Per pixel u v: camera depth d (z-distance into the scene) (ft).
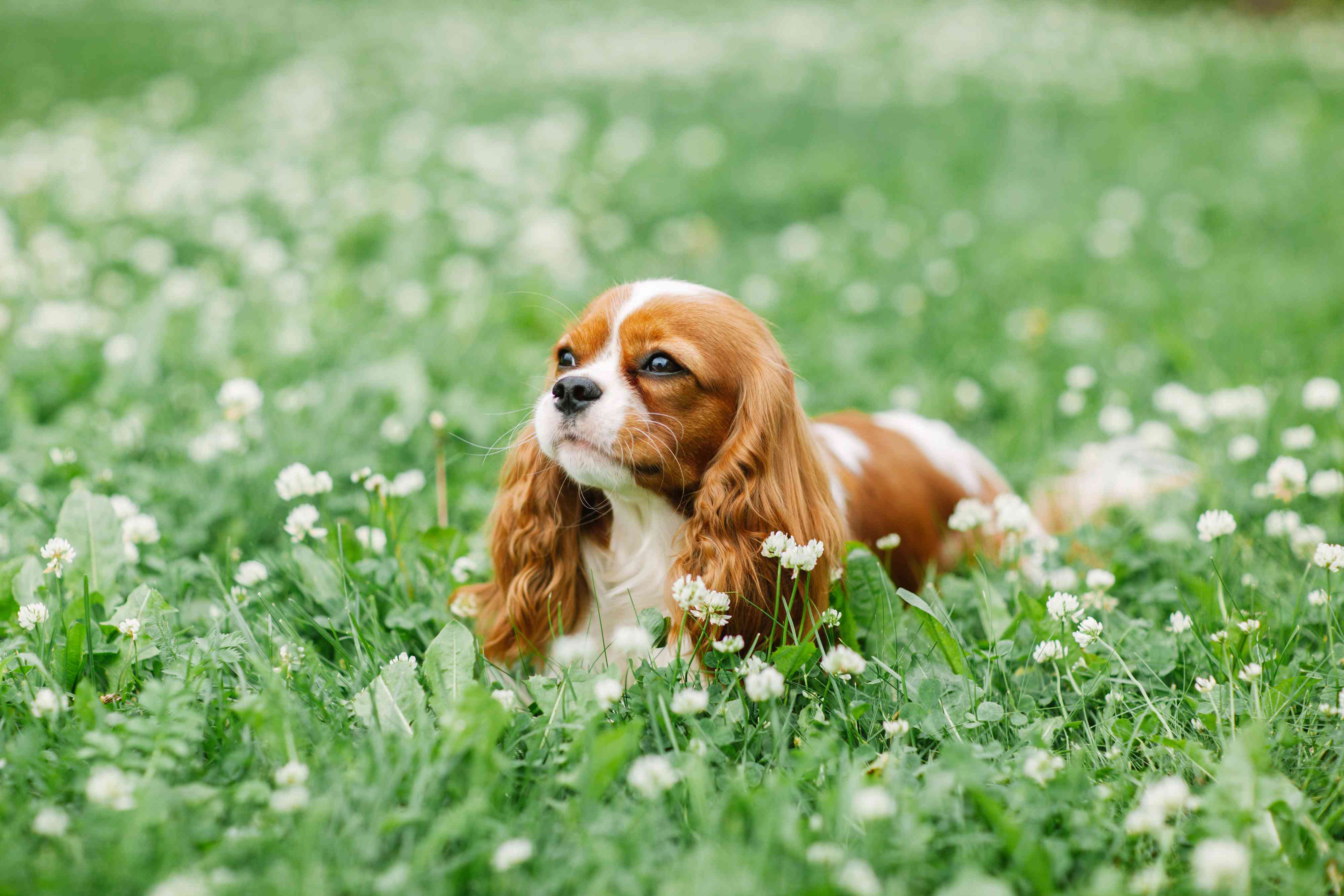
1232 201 27.73
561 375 9.52
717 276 22.26
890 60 45.52
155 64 43.45
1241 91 40.65
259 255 20.02
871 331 18.86
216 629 8.48
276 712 7.27
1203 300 20.79
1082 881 6.63
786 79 41.65
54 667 8.21
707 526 8.96
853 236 25.13
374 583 10.04
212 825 6.56
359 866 6.32
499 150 27.84
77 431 13.64
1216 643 8.95
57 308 16.42
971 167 31.17
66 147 27.86
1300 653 9.25
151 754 7.20
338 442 13.46
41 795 7.02
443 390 15.57
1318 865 6.53
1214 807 6.77
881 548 10.61
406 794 7.02
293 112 33.71
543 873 6.42
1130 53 47.24
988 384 17.11
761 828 6.42
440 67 43.32
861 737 8.08
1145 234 25.44
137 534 10.08
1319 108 38.11
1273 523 10.86
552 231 22.26
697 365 8.86
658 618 8.57
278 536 11.66
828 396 16.35
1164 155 31.89
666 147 31.94
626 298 9.36
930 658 8.96
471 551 11.16
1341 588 10.10
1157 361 17.71
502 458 13.56
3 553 10.27
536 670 10.00
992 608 9.63
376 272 21.16
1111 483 12.87
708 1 63.72
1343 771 7.56
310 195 25.14
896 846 6.55
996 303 20.81
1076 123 36.11
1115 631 9.78
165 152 28.63
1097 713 8.67
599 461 8.85
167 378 15.67
